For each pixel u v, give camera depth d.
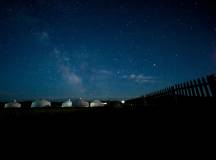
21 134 3.58
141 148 2.73
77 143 3.07
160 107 6.70
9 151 2.76
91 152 2.68
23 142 3.13
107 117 5.24
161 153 2.50
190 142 2.78
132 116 5.19
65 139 3.27
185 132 3.26
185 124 3.75
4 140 3.23
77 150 2.77
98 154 2.60
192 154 2.38
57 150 2.79
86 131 3.79
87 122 4.63
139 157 2.43
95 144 3.01
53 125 4.31
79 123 4.51
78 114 5.91
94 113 6.14
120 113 5.89
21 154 2.64
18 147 2.91
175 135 3.18
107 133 3.61
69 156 2.56
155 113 5.35
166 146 2.73
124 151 2.66
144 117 4.91
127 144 2.93
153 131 3.52
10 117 5.27
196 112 4.65
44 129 3.95
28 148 2.87
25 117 5.30
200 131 3.22
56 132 3.72
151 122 4.25
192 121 3.89
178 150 2.55
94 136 3.43
